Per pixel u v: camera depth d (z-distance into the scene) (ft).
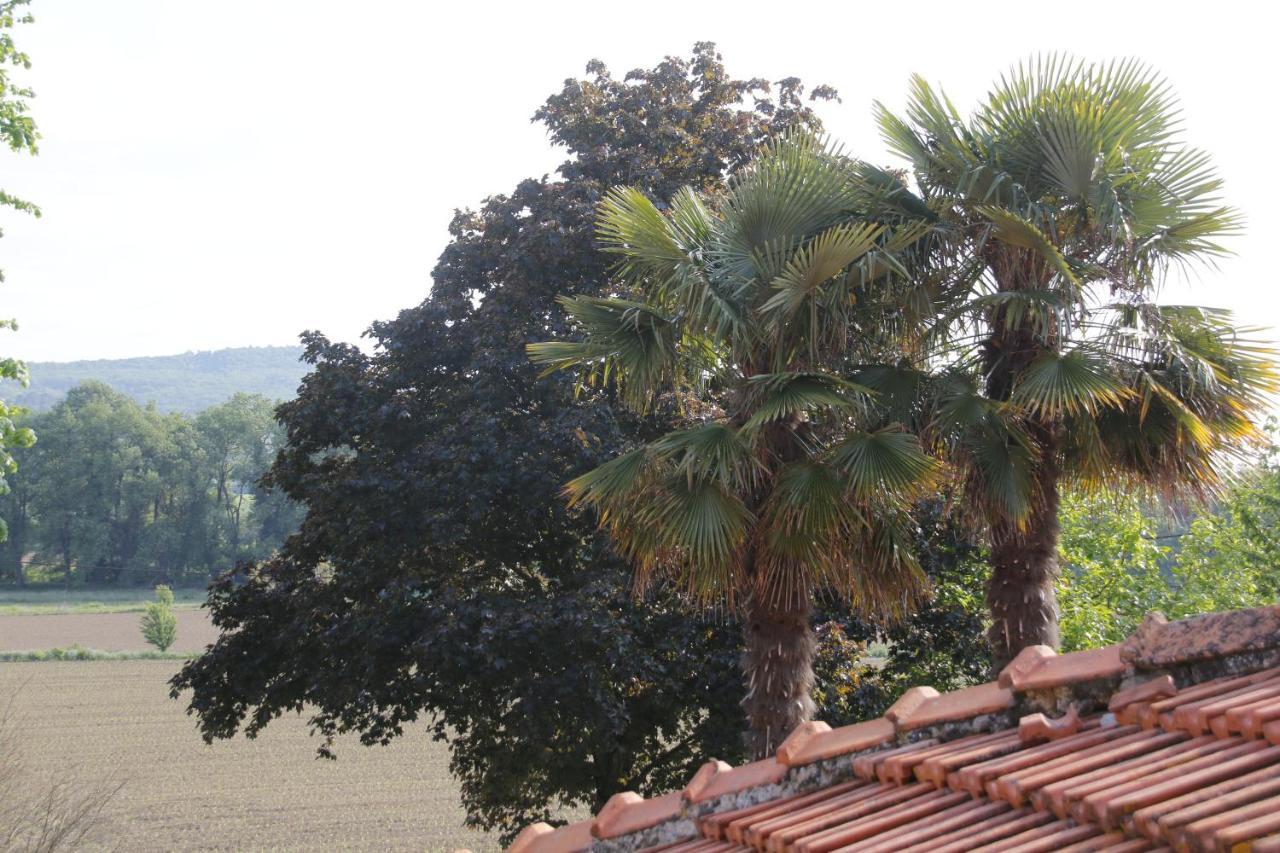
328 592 62.90
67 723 169.48
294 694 64.44
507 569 66.69
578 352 36.50
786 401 31.32
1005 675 17.20
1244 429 32.96
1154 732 14.05
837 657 57.98
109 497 384.06
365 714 63.00
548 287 64.69
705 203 60.64
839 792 17.20
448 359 66.23
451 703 61.11
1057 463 34.73
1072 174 32.96
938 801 14.89
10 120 47.37
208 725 65.51
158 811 112.47
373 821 108.58
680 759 66.54
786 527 31.78
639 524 33.73
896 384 34.06
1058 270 32.99
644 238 34.68
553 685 55.47
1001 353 34.17
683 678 56.59
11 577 374.22
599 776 66.49
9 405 47.70
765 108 72.64
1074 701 16.16
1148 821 10.91
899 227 33.27
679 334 35.83
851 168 34.96
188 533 389.80
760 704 33.86
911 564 33.94
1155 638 15.55
